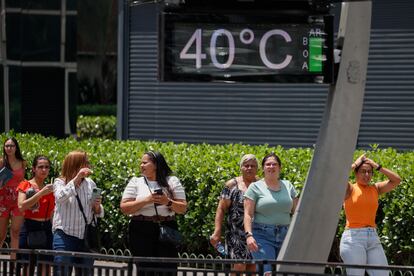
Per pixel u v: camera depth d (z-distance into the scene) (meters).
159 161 14.57
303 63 10.99
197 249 19.00
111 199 19.42
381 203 17.20
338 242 17.53
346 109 11.52
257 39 10.97
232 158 19.27
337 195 11.71
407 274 17.36
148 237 14.38
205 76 10.95
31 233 16.06
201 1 10.95
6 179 17.70
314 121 24.09
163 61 10.91
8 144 17.77
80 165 14.94
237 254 14.66
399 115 23.25
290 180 17.95
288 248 11.77
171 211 14.47
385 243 17.20
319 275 10.89
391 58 23.25
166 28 10.91
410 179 17.16
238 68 10.96
